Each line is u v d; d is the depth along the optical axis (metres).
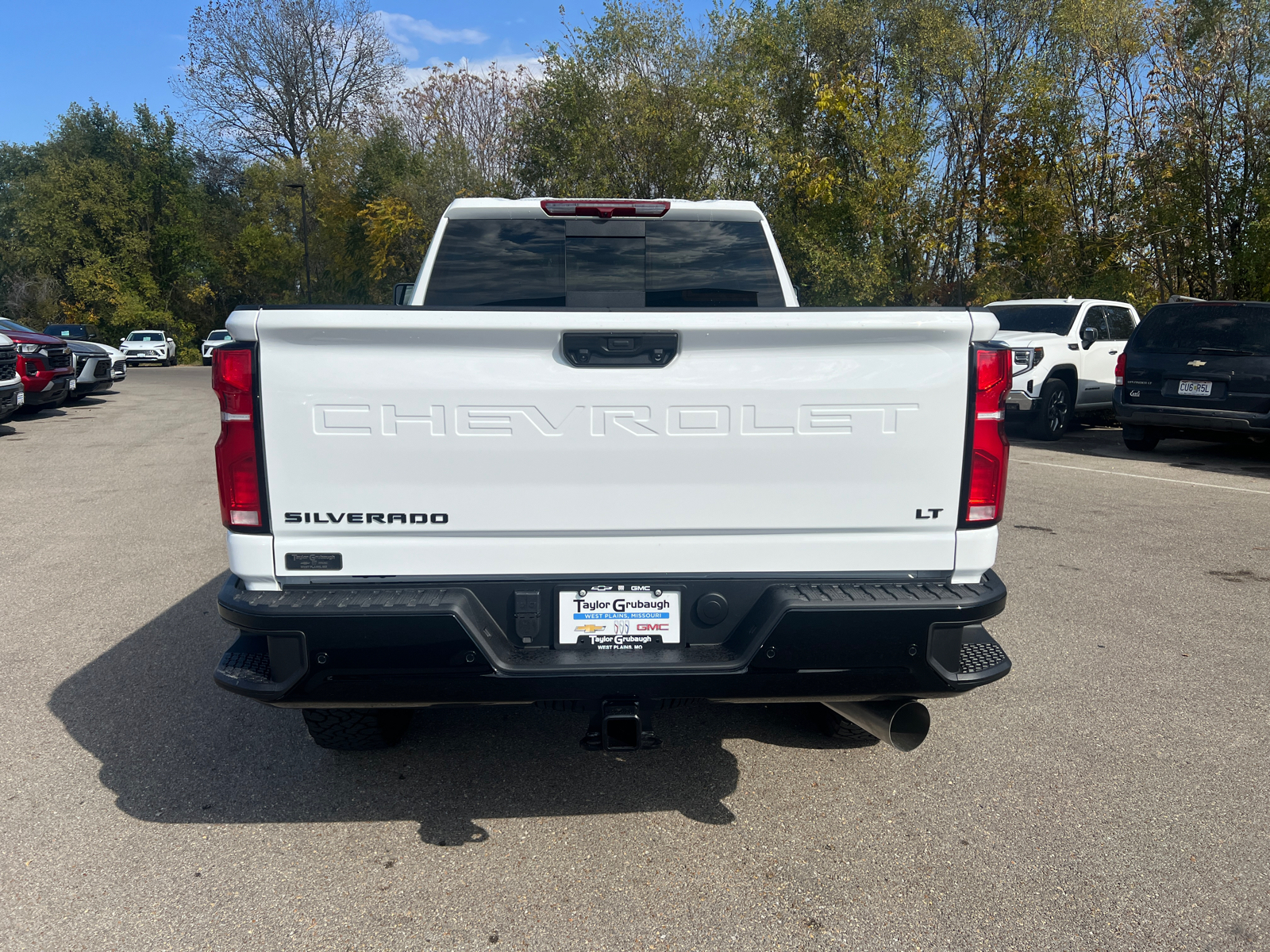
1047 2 20.28
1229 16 17.64
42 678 4.20
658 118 26.81
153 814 3.01
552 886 2.61
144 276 54.56
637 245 3.97
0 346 12.81
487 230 3.92
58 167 53.56
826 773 3.31
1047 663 4.38
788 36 25.52
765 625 2.48
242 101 56.00
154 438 13.33
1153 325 11.13
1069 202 20.42
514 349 2.45
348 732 3.26
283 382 2.42
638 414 2.49
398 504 2.49
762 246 4.01
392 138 41.84
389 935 2.38
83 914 2.46
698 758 3.44
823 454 2.53
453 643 2.43
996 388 2.56
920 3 21.81
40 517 7.77
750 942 2.36
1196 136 17.98
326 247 45.91
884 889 2.59
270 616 2.39
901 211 21.44
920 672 2.55
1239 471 10.16
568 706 2.59
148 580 5.84
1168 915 2.47
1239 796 3.13
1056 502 8.27
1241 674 4.25
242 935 2.38
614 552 2.55
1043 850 2.79
